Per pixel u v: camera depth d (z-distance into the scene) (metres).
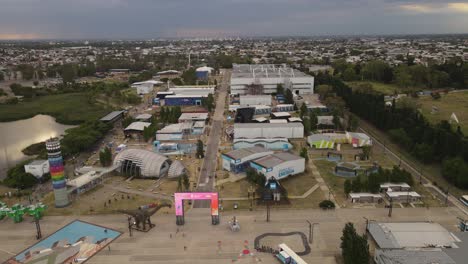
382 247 76.44
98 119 194.00
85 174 116.62
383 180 109.31
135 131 171.12
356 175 119.88
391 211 95.38
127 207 101.19
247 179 116.62
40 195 111.19
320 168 127.81
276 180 109.81
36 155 155.00
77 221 94.25
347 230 73.25
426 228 81.88
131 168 122.44
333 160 135.38
